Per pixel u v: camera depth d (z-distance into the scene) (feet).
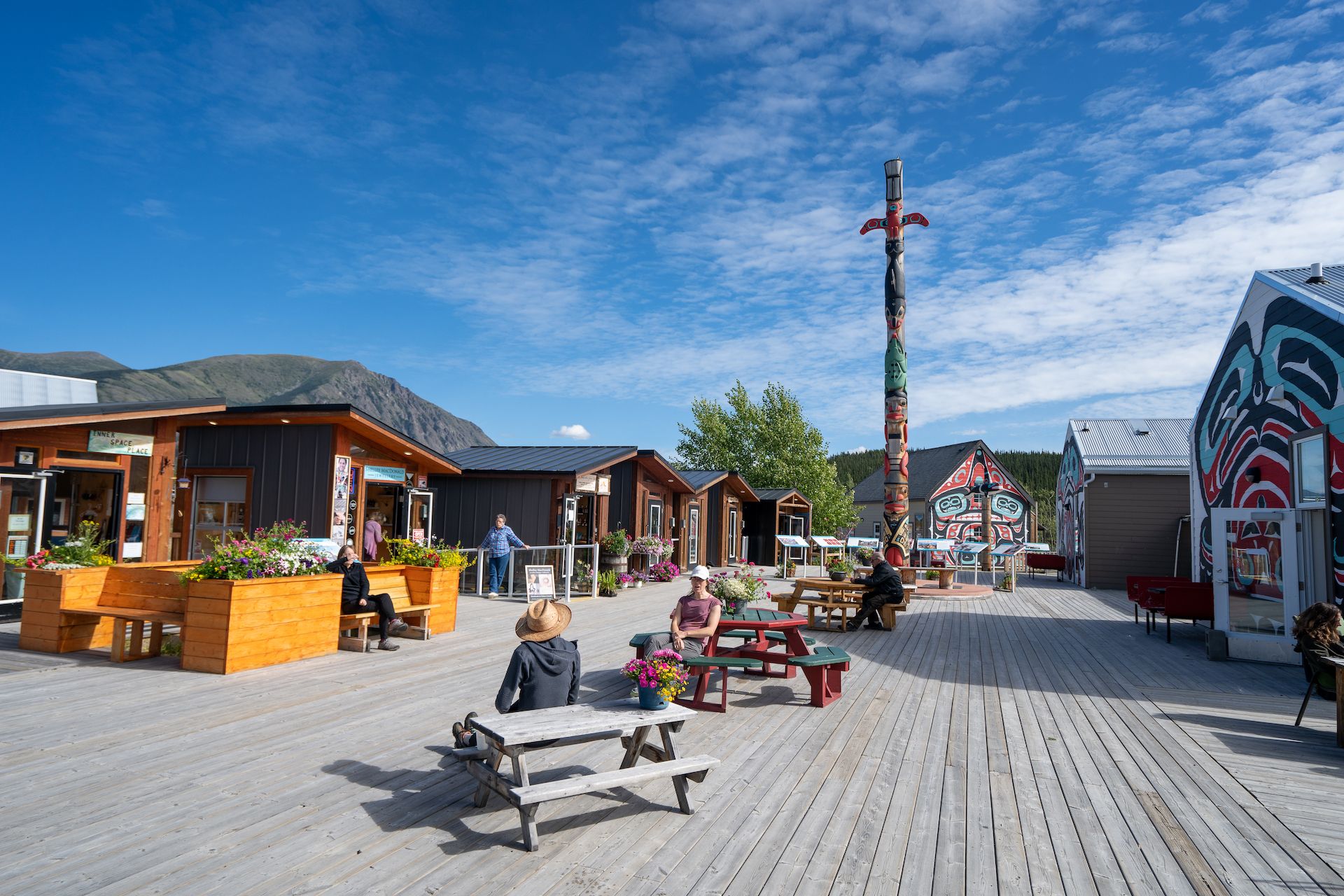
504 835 13.50
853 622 43.06
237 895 11.08
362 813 14.20
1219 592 36.17
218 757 16.93
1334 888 12.47
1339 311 32.30
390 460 49.96
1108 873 12.85
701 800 15.55
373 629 34.45
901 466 65.62
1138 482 80.43
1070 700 26.04
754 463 139.74
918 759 18.84
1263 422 41.55
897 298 66.64
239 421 45.29
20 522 34.27
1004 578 77.15
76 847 12.42
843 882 12.21
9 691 21.88
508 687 14.69
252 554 25.91
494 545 51.49
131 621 26.40
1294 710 25.48
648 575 67.87
